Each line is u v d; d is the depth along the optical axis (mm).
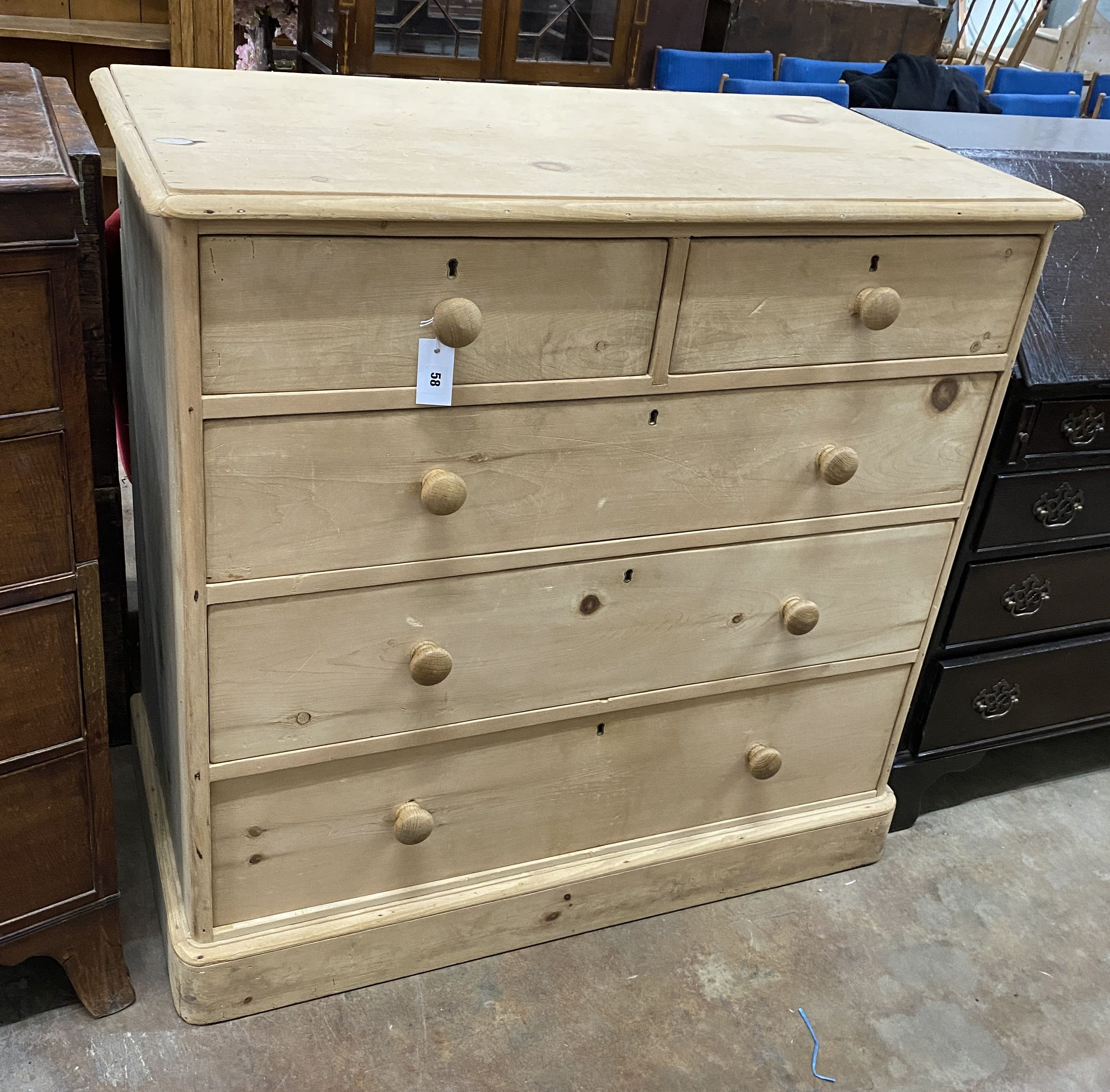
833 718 1562
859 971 1534
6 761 1127
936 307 1264
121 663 1743
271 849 1281
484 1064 1347
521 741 1356
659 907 1580
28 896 1220
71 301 965
